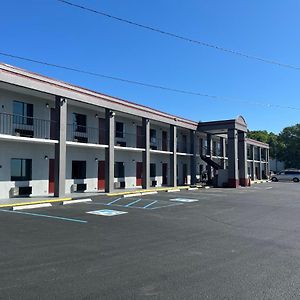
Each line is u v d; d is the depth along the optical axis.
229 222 13.34
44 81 20.16
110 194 24.14
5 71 17.91
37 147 22.61
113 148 25.61
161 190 29.56
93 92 23.89
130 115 29.12
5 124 20.48
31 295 5.48
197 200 22.23
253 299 5.42
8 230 11.01
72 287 5.88
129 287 5.92
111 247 8.89
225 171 38.69
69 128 25.03
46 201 18.81
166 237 10.28
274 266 7.31
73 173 25.58
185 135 41.00
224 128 38.31
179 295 5.57
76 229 11.37
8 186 20.72
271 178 60.47
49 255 7.98
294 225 12.73
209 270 6.98
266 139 92.00
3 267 6.99
